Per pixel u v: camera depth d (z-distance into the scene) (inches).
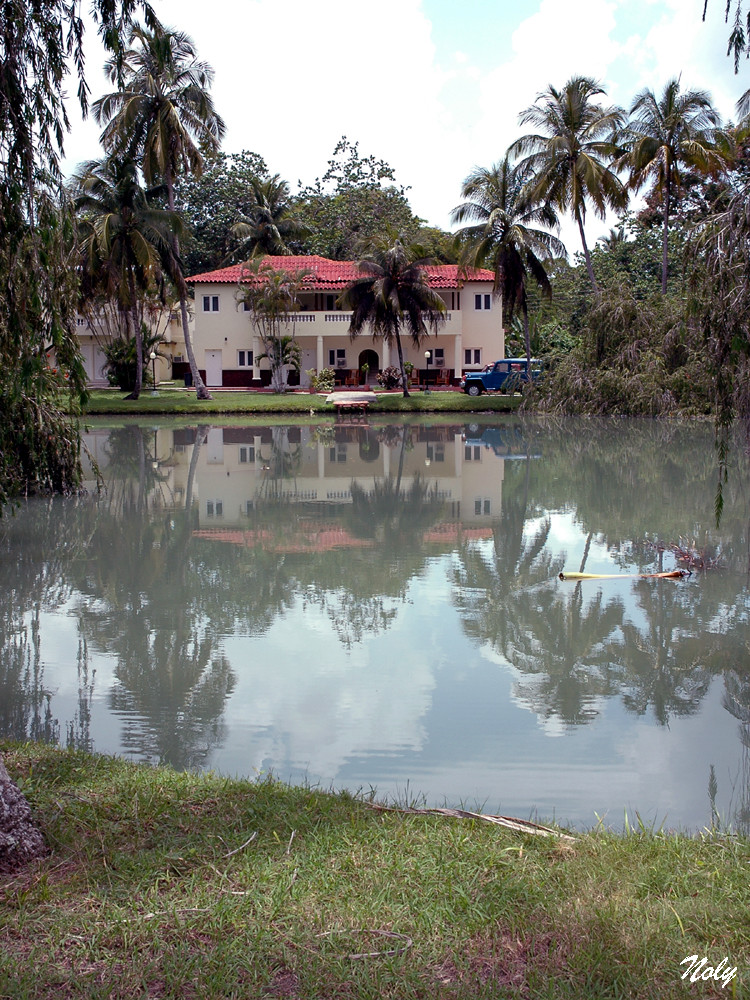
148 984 127.9
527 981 127.0
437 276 2167.8
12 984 125.8
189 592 461.1
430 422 1649.9
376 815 189.6
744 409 354.6
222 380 2209.6
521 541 589.6
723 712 300.8
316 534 616.1
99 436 1378.0
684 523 650.2
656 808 228.1
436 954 133.3
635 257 2583.7
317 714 298.0
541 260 1866.4
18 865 161.3
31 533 615.2
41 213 320.8
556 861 166.1
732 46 282.4
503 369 1955.0
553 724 289.7
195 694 316.2
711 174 1710.1
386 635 387.2
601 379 1622.8
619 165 1787.6
